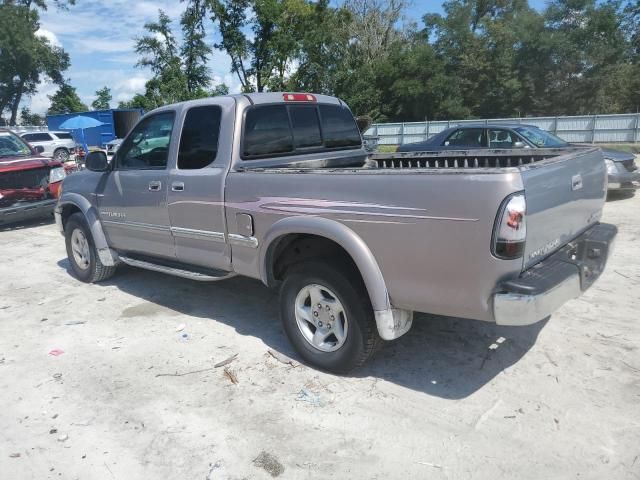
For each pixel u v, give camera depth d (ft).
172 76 105.19
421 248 10.26
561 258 10.69
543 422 10.43
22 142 35.86
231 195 13.70
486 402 11.20
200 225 14.83
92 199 18.98
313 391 11.94
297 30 105.50
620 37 142.10
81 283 20.76
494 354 13.23
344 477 9.23
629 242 22.88
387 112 151.23
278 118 15.30
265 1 99.45
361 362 12.09
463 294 10.02
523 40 141.28
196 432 10.65
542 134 31.63
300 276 12.52
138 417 11.25
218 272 15.16
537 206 9.80
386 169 10.85
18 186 30.81
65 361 13.98
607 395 11.21
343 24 117.80
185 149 15.25
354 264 11.78
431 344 13.91
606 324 14.55
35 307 18.24
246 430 10.64
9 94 174.50
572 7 140.15
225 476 9.36
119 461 9.89
